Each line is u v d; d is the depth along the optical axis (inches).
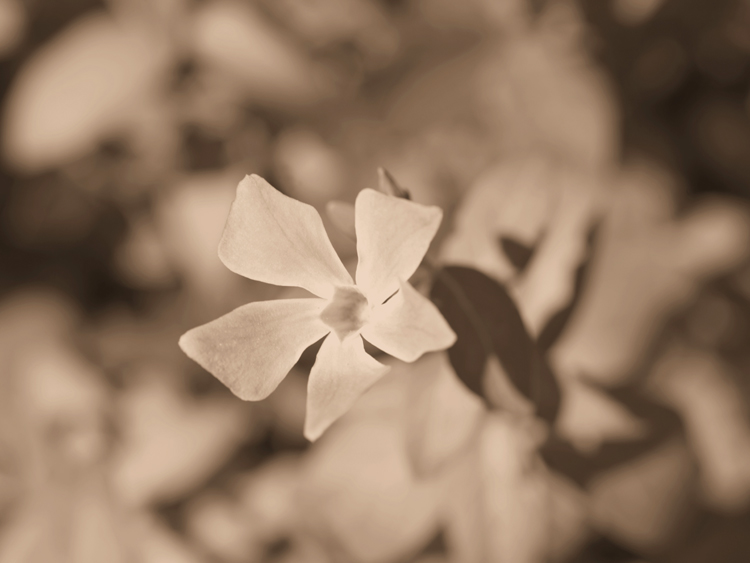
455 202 15.4
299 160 17.3
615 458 13.0
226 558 15.1
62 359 17.1
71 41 16.8
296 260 9.9
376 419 13.2
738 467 15.9
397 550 13.0
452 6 17.8
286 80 16.8
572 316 12.5
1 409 16.4
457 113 17.2
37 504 15.3
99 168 19.0
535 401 10.9
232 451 15.4
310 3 17.7
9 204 20.3
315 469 13.1
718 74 19.0
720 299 18.2
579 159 16.2
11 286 20.0
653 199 17.5
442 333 9.2
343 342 9.8
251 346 9.7
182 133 17.8
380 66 17.9
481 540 12.7
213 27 16.6
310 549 13.9
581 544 14.3
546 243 12.3
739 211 18.4
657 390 14.5
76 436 15.8
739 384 17.1
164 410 16.2
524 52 17.5
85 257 20.4
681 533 14.3
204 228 17.2
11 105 18.0
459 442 11.4
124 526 15.1
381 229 9.6
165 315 19.0
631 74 18.9
